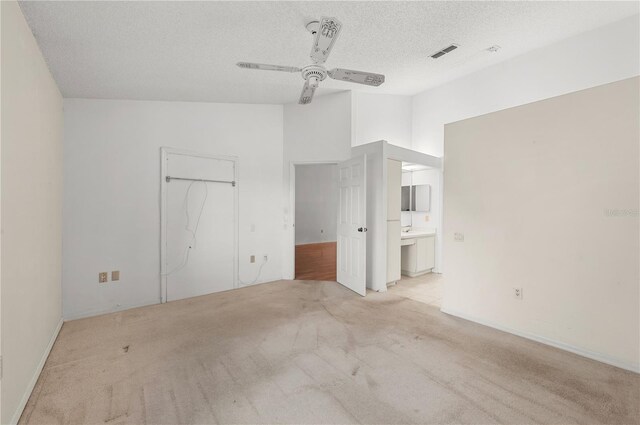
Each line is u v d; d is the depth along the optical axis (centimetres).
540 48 386
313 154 475
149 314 342
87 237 342
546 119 267
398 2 256
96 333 291
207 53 295
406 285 461
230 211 441
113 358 242
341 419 171
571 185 253
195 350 254
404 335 283
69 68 284
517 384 205
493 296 303
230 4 229
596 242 241
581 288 248
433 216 545
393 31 304
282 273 494
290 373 218
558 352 252
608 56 335
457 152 332
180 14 234
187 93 380
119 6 217
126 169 364
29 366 203
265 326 305
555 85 376
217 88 378
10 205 177
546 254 268
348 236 440
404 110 552
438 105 516
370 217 440
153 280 380
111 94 349
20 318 189
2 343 162
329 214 927
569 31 346
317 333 288
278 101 455
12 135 182
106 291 352
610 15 315
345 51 343
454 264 337
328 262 630
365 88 464
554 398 190
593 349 242
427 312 346
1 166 165
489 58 408
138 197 371
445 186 344
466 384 205
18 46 196
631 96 225
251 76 352
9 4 181
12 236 179
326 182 920
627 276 227
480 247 313
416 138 556
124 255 362
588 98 244
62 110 328
